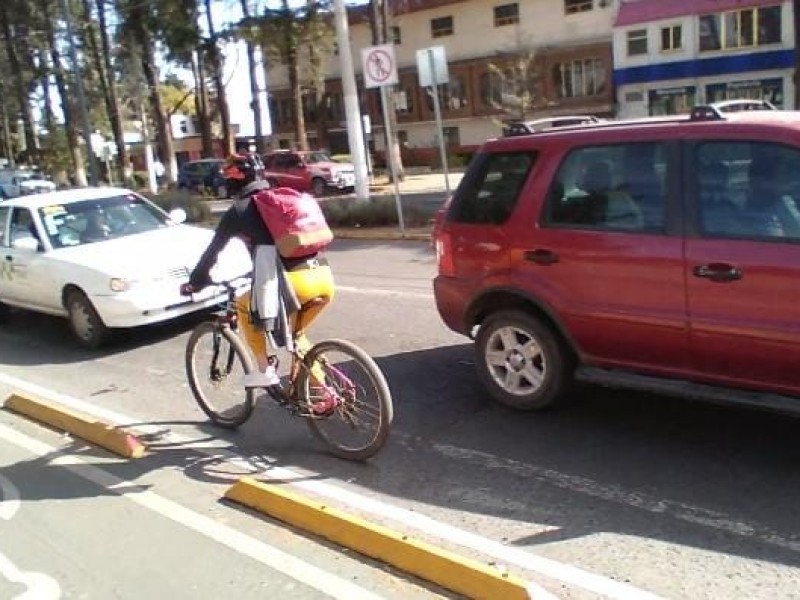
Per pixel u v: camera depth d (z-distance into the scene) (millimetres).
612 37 42000
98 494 4895
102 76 45406
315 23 34406
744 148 4457
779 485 4324
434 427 5570
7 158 68625
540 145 5340
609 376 5078
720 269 4453
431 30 48062
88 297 8500
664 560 3699
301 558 3943
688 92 40188
